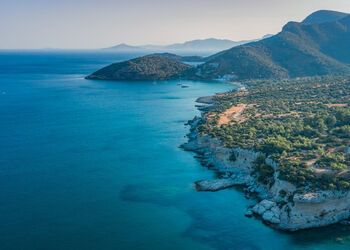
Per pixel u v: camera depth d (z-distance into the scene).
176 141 147.00
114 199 94.44
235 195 96.56
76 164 119.62
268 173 96.69
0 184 102.75
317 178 85.75
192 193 98.25
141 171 114.00
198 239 77.00
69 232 78.94
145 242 75.94
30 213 86.50
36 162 121.06
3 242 74.94
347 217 82.00
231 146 115.31
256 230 79.81
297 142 111.50
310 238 76.62
